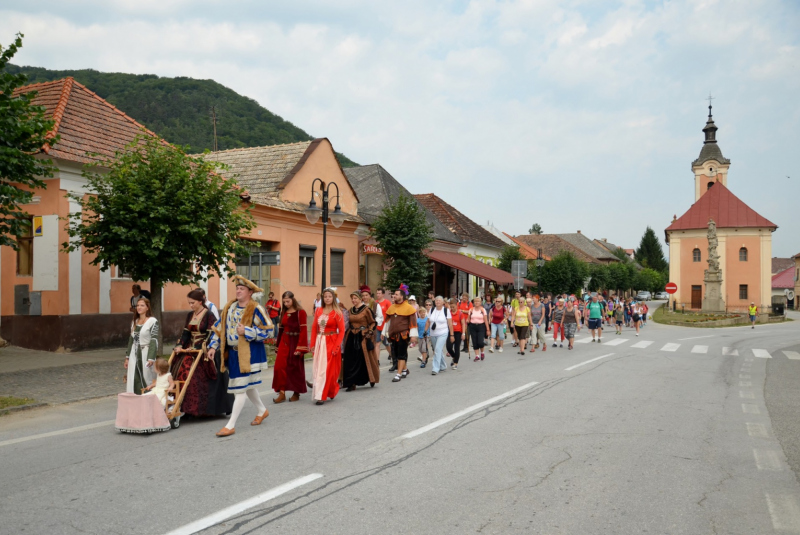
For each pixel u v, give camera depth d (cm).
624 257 12344
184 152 1353
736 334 3198
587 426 786
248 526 438
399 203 2512
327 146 2498
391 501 493
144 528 434
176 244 1275
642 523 452
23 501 489
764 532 438
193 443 685
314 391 938
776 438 734
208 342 757
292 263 2202
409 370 1423
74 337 1486
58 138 1087
